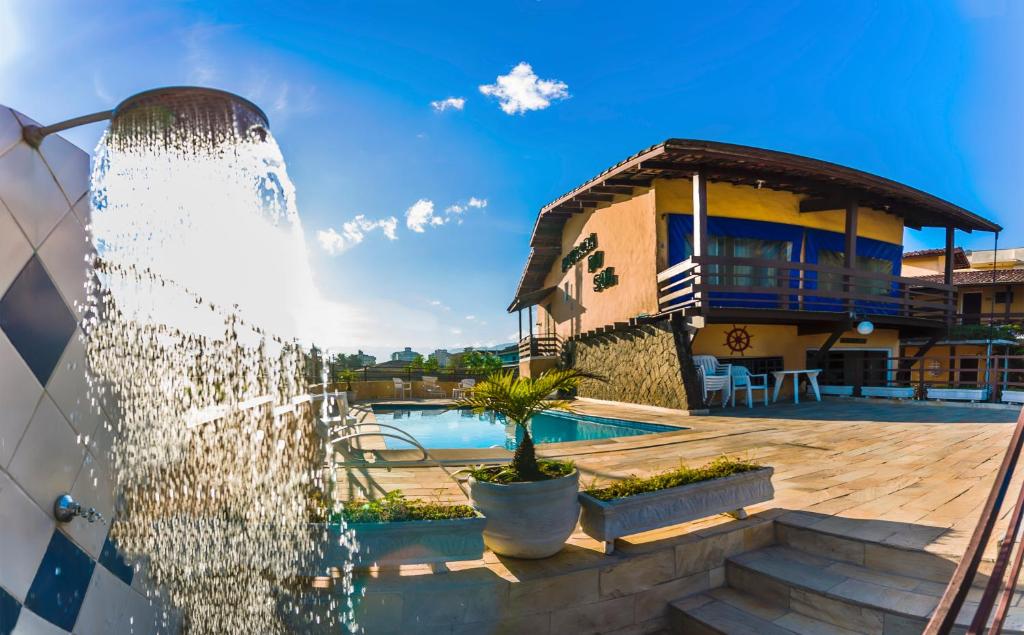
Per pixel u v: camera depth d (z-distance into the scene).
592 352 14.94
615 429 10.29
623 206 13.08
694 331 10.52
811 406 11.52
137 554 2.34
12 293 1.67
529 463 3.14
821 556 3.52
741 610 3.15
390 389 16.44
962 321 20.66
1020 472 5.11
